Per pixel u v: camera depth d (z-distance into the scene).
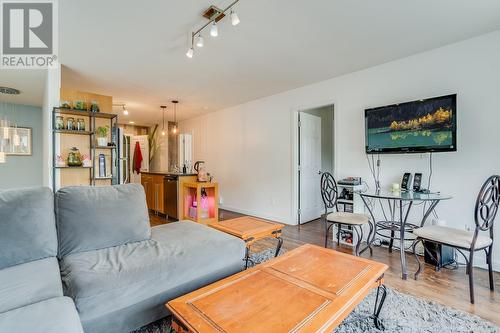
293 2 1.99
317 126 4.88
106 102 3.93
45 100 3.66
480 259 2.54
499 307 1.85
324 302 1.16
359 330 1.58
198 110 5.95
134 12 2.12
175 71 3.48
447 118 2.57
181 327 1.03
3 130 4.70
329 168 5.70
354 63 3.21
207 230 2.21
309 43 2.69
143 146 8.15
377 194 2.64
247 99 4.98
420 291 2.08
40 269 1.43
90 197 1.88
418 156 2.94
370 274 1.47
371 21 2.27
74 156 3.30
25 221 1.57
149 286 1.47
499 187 2.03
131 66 3.30
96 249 1.77
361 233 3.01
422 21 2.28
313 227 4.19
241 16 2.19
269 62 3.19
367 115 3.23
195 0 1.96
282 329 0.96
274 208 4.68
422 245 2.85
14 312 1.01
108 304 1.32
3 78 3.58
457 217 2.68
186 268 1.65
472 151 2.59
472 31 2.46
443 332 1.56
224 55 2.98
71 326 0.95
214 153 6.09
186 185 4.57
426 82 2.88
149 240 1.96
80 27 2.35
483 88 2.52
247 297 1.20
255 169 5.05
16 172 5.05
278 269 1.52
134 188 2.14
